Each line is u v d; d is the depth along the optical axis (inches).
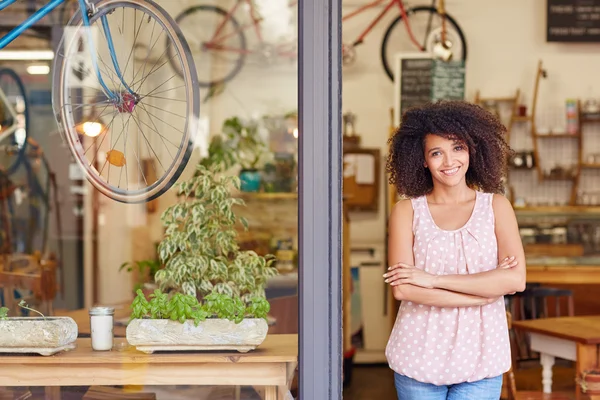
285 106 215.5
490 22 293.7
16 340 103.0
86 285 195.5
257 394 102.3
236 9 220.5
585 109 289.7
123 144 126.6
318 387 97.7
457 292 96.4
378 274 278.5
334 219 97.7
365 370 266.8
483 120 103.8
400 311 102.1
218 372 102.9
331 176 97.7
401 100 270.8
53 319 106.8
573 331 157.8
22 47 158.1
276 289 118.0
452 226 100.6
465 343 97.2
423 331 98.2
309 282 97.7
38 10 127.6
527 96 293.9
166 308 103.5
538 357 209.8
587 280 226.4
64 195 212.8
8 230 214.8
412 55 271.0
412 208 102.5
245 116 211.6
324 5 97.6
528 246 249.6
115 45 125.7
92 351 105.0
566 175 290.8
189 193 124.8
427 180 105.5
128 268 190.2
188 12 218.1
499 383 99.0
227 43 219.8
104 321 105.4
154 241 186.2
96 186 127.1
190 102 126.4
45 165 215.6
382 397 227.0
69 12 127.0
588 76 293.4
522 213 256.7
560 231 252.1
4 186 215.9
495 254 100.1
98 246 199.8
